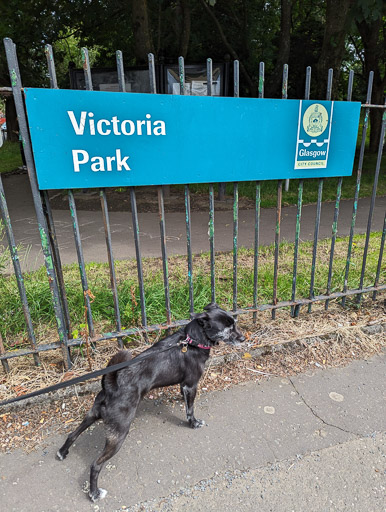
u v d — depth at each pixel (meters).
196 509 2.22
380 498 2.29
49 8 14.78
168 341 2.63
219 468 2.48
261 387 3.22
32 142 2.52
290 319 4.04
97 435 2.74
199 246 6.35
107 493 2.31
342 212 8.66
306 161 3.41
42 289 4.25
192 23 15.93
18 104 2.47
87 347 3.15
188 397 2.70
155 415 2.93
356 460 2.54
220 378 3.31
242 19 16.30
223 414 2.94
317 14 18.88
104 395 2.34
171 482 2.38
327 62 11.74
